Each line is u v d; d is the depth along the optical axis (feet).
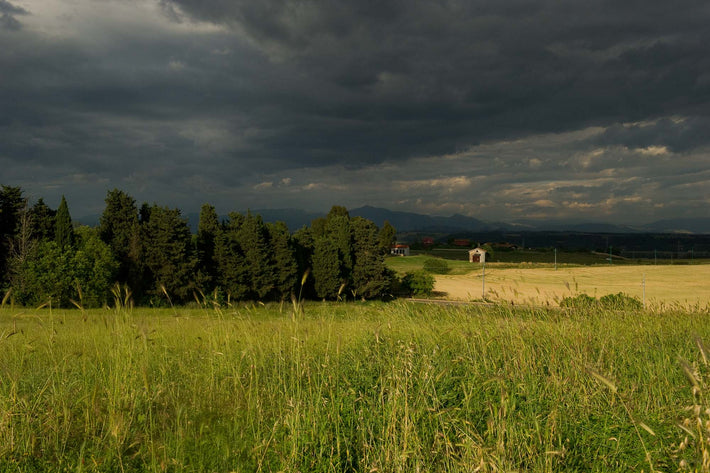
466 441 12.89
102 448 15.83
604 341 25.95
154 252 147.23
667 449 12.93
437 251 525.34
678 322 35.04
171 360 27.09
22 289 119.85
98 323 26.16
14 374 19.95
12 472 14.12
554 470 12.89
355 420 17.31
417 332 29.73
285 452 14.85
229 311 31.73
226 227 185.98
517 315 30.04
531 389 19.42
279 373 23.53
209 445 16.14
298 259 190.90
